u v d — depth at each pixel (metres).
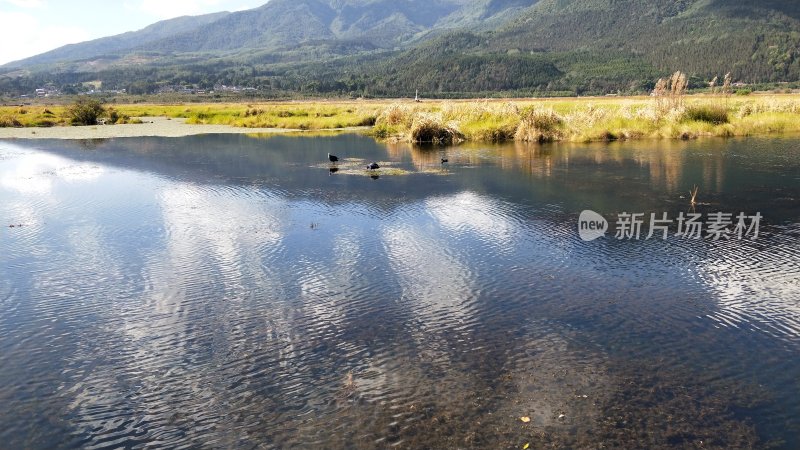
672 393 8.78
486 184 25.02
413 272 14.20
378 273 14.19
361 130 56.25
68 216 20.64
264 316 11.86
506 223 18.53
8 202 23.19
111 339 11.05
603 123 44.16
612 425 7.98
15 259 15.92
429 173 28.20
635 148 36.59
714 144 37.31
